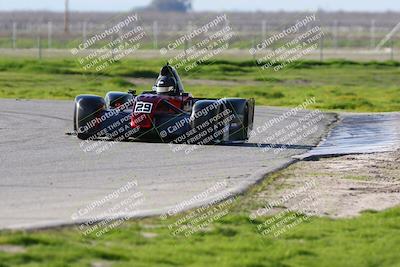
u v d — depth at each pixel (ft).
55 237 114.93
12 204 136.98
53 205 137.39
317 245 119.96
